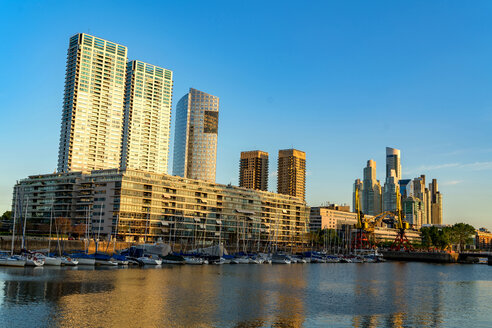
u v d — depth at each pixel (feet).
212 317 203.82
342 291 314.96
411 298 292.81
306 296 281.33
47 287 266.57
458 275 505.25
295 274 440.04
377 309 243.19
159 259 488.02
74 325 178.40
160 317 198.59
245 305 237.25
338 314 223.92
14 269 358.43
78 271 365.61
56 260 403.13
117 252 528.63
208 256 543.80
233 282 338.13
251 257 617.62
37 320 183.83
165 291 272.72
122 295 249.55
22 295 236.63
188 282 323.37
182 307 223.71
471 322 216.54
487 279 456.45
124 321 188.14
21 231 574.56
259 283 339.57
